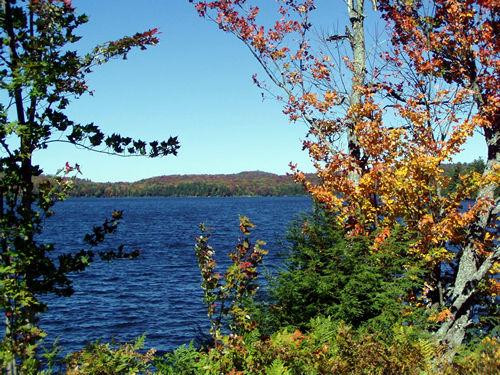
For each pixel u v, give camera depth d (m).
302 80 10.02
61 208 161.88
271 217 90.00
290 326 6.93
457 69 8.99
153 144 5.14
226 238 50.25
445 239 8.28
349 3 10.22
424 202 8.48
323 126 9.97
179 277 28.25
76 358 5.06
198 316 19.42
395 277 7.36
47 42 4.78
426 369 4.80
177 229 67.12
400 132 8.23
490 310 9.00
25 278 4.50
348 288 6.76
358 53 10.02
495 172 7.89
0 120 4.45
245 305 7.06
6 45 4.75
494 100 7.96
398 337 5.08
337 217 8.47
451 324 8.43
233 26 10.13
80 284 25.61
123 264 32.78
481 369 4.52
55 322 18.17
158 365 5.58
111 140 4.99
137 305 21.09
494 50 8.01
